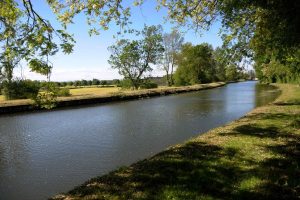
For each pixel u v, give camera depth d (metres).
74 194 7.94
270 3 10.27
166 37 91.06
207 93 58.97
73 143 16.97
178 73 92.81
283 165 9.46
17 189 10.41
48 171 12.20
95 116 28.14
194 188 7.90
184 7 11.71
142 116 27.16
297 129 14.84
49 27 6.89
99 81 114.00
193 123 22.48
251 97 45.03
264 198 7.24
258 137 13.41
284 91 49.34
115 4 9.18
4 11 6.67
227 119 24.08
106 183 8.56
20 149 15.95
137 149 15.18
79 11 9.03
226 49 13.41
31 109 33.06
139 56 69.00
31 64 6.65
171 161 10.27
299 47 12.45
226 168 9.37
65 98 40.34
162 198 7.34
